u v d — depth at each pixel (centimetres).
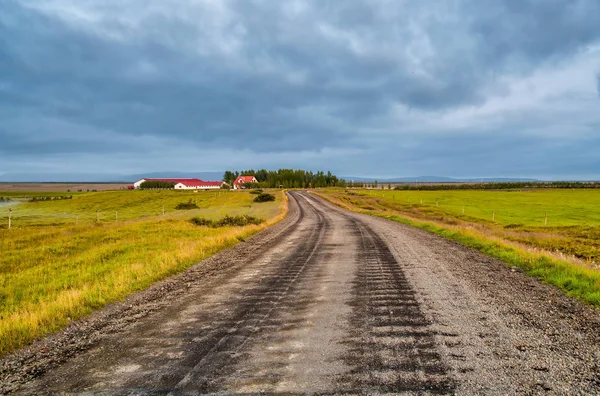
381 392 416
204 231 2475
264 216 4462
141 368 500
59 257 1723
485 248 1562
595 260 1659
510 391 414
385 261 1309
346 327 638
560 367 471
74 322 715
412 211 5747
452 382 435
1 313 811
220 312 750
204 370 487
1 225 4128
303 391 423
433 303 772
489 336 580
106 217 5628
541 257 1251
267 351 543
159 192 12350
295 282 1010
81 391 444
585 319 658
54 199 10669
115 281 1007
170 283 1035
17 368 520
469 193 10950
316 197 9544
